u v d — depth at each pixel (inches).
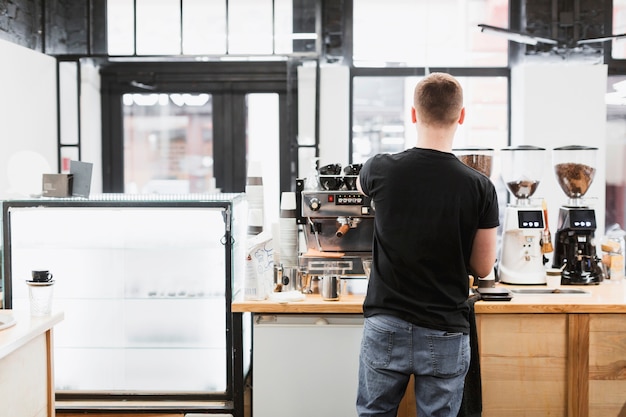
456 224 81.2
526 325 106.0
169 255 129.4
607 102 193.9
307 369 109.8
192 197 124.9
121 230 127.7
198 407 118.1
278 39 187.6
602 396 106.4
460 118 85.8
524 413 107.0
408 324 81.3
